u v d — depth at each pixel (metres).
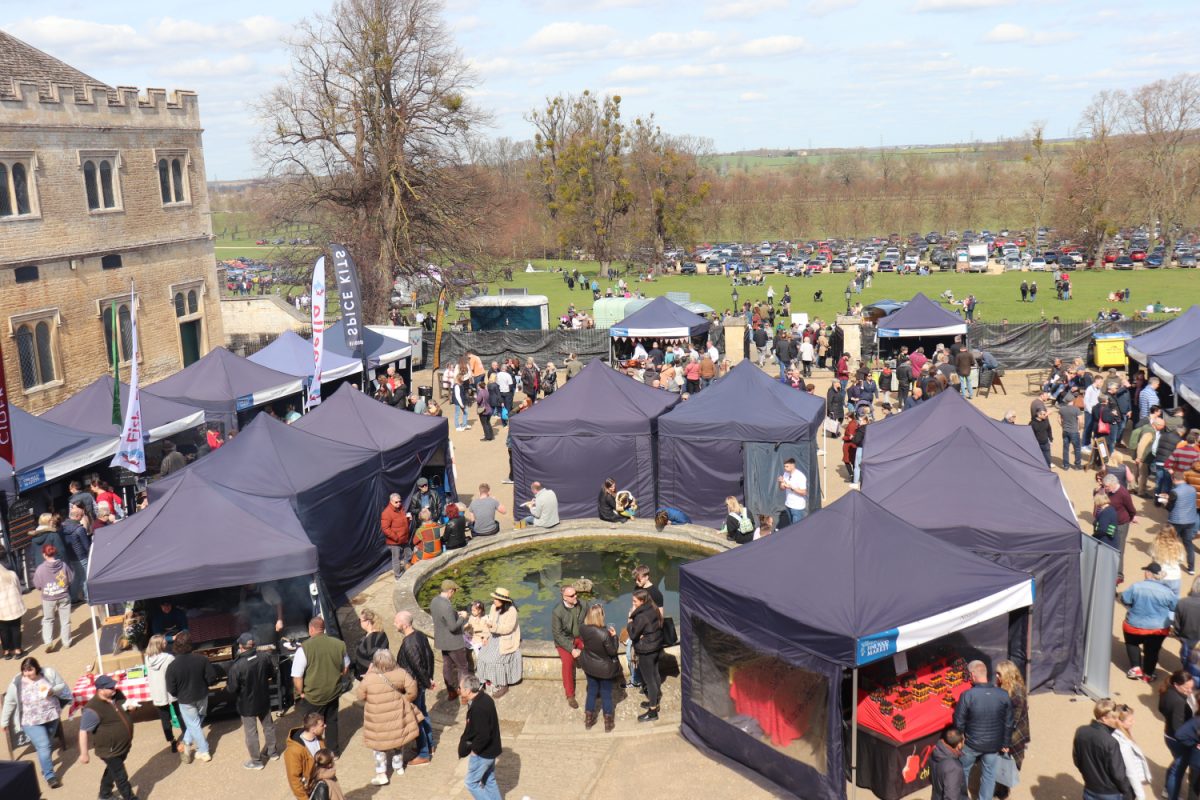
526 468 19.09
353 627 14.48
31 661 10.55
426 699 12.19
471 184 48.19
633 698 11.97
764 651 9.86
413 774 10.59
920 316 32.56
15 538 16.45
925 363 27.98
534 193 127.12
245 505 13.13
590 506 18.97
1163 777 9.74
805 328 37.34
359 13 44.12
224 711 12.00
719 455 18.19
